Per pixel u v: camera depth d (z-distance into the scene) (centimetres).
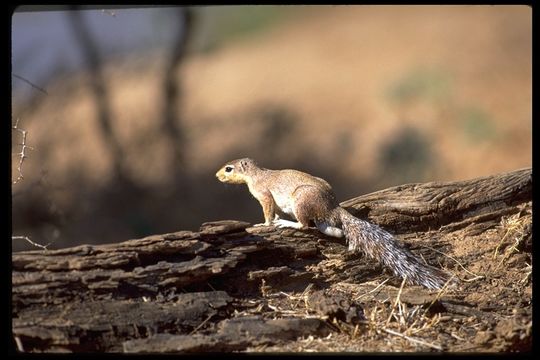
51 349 1102
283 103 4353
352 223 1357
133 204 3591
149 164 3900
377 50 4772
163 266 1208
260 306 1243
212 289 1250
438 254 1412
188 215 3497
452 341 1178
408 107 4003
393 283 1346
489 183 1512
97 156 3888
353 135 3916
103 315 1143
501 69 4212
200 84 4838
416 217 1467
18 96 4019
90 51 3916
